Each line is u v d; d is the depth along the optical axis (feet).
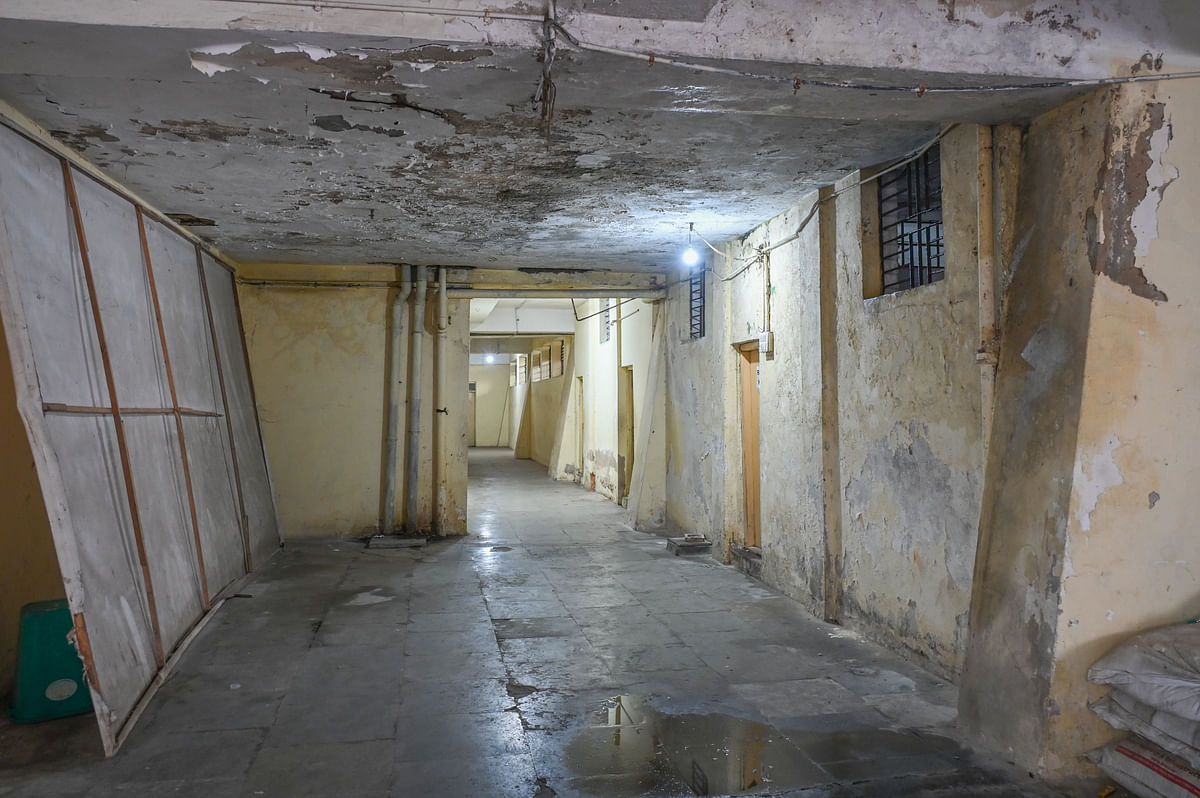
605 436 43.78
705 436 27.63
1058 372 11.16
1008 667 11.41
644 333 35.63
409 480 29.89
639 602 20.49
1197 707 8.95
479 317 47.80
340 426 30.01
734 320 24.86
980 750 11.54
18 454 14.43
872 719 12.74
